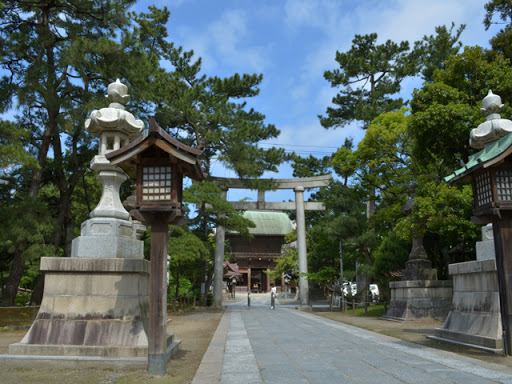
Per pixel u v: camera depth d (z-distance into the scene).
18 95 16.59
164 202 6.67
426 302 15.84
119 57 19.19
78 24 19.16
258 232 66.69
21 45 18.27
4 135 15.41
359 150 24.09
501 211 7.60
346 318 19.62
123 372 6.64
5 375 6.45
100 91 20.09
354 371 6.47
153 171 6.84
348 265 37.44
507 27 18.94
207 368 6.82
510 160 7.72
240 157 29.33
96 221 8.55
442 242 19.14
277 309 30.58
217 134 28.62
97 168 9.09
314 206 37.25
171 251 23.23
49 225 16.78
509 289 7.51
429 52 33.28
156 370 6.47
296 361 7.44
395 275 22.48
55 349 7.16
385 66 35.16
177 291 29.70
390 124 23.23
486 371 6.28
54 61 19.61
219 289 32.28
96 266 7.79
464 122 14.09
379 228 27.62
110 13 19.52
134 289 7.88
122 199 23.50
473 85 15.46
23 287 33.69
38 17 20.34
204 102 30.17
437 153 15.76
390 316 17.30
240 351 8.72
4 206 17.11
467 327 9.20
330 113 38.34
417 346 9.08
